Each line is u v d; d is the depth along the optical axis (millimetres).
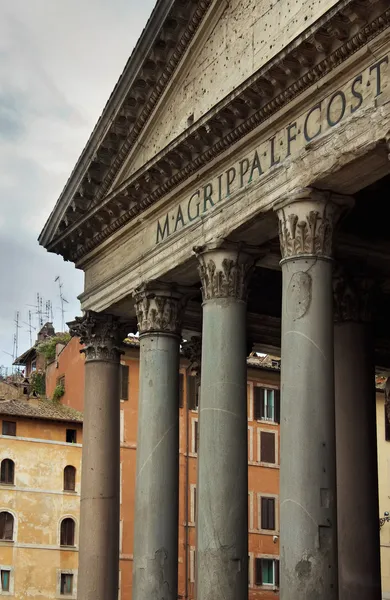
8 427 57000
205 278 24969
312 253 21766
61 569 56125
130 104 28719
